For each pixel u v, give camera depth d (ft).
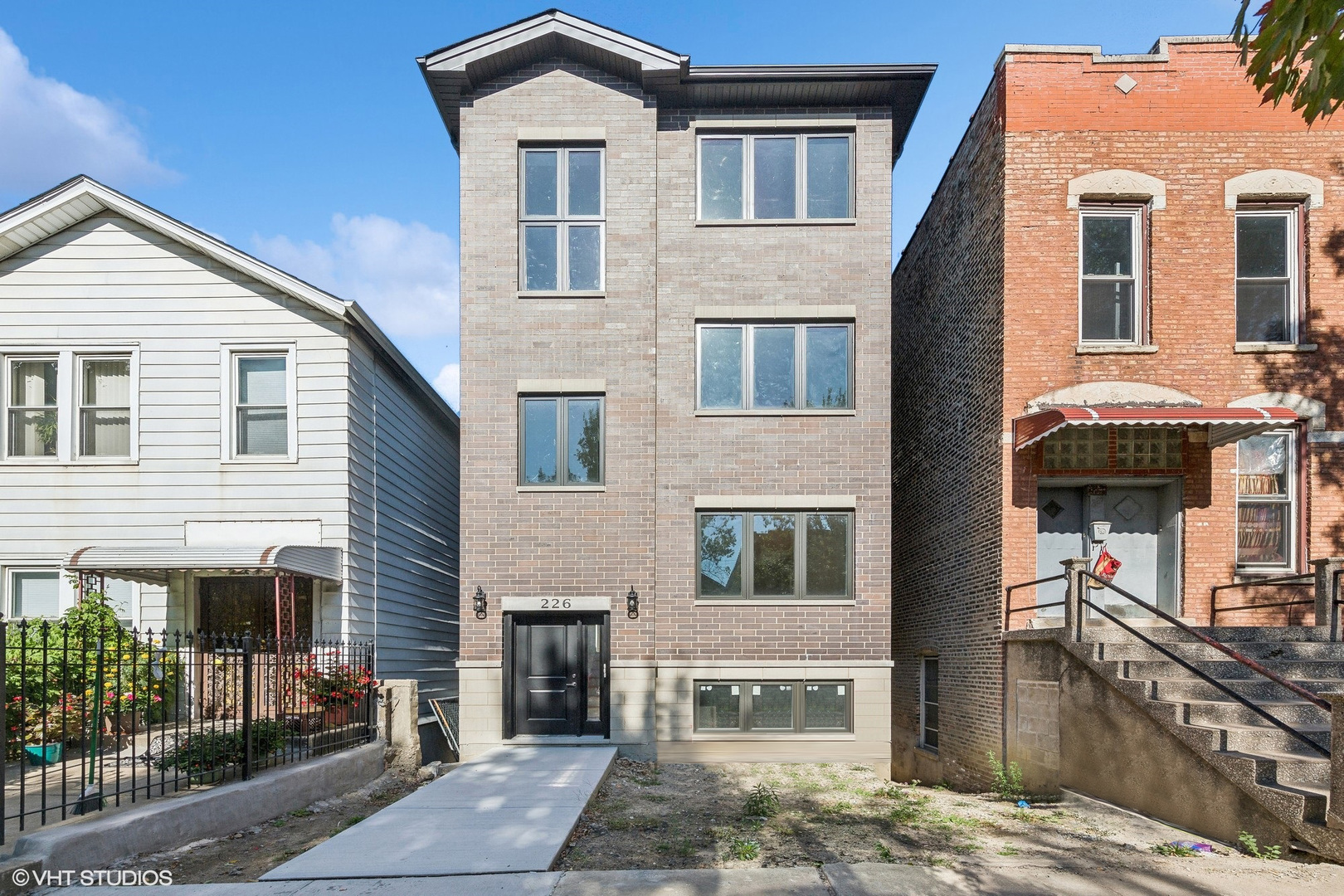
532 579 42.04
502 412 42.68
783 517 43.01
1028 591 37.76
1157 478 38.73
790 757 41.19
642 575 42.04
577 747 40.81
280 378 42.65
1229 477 38.17
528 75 43.50
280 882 19.60
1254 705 22.98
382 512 47.44
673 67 41.39
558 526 42.29
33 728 29.25
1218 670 29.71
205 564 36.06
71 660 31.07
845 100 43.83
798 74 41.70
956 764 44.24
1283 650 32.04
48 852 19.22
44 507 41.45
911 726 53.01
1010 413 38.55
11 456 41.91
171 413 41.86
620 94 43.37
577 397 43.21
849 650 42.01
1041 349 38.65
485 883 19.52
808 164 44.45
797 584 42.57
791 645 42.06
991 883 19.42
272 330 42.24
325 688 34.47
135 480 41.55
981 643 40.73
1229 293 38.65
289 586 41.81
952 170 47.83
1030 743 35.12
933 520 49.75
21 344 42.04
